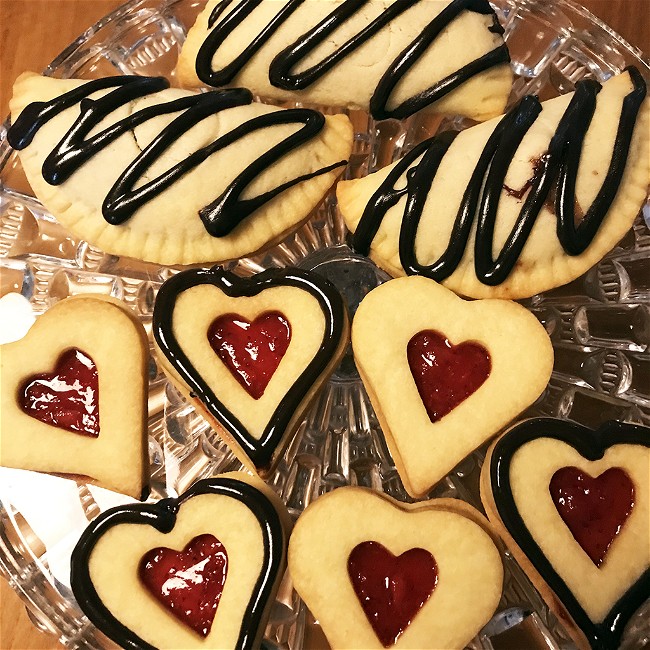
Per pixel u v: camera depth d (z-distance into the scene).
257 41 0.31
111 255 0.31
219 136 0.30
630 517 0.26
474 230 0.28
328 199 0.33
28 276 0.32
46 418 0.28
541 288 0.29
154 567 0.26
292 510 0.29
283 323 0.28
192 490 0.27
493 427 0.26
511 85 0.32
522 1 0.33
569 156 0.28
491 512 0.26
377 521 0.26
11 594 0.33
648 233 0.31
